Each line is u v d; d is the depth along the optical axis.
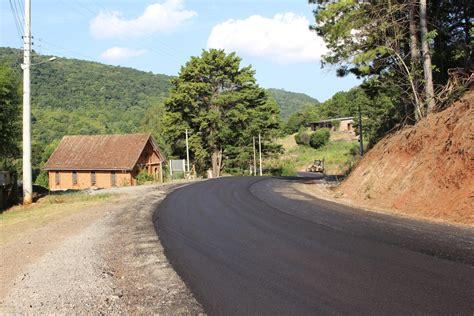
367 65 20.30
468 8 20.02
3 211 20.77
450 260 7.57
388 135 21.22
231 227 12.11
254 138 64.06
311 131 100.06
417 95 19.30
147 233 12.05
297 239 10.02
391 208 14.37
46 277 7.80
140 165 51.59
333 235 10.26
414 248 8.53
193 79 60.88
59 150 53.53
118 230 12.73
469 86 16.77
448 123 15.12
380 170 17.66
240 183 29.08
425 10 18.50
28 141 22.77
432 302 5.73
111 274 8.05
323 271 7.38
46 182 53.09
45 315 6.03
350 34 20.11
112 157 50.31
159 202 19.94
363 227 11.05
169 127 61.25
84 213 17.03
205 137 62.72
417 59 19.70
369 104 44.16
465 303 5.64
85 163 50.69
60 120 89.12
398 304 5.73
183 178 50.78
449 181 13.02
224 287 6.93
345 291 6.35
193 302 6.35
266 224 12.23
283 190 22.70
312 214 13.65
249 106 64.25
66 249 10.13
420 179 14.43
